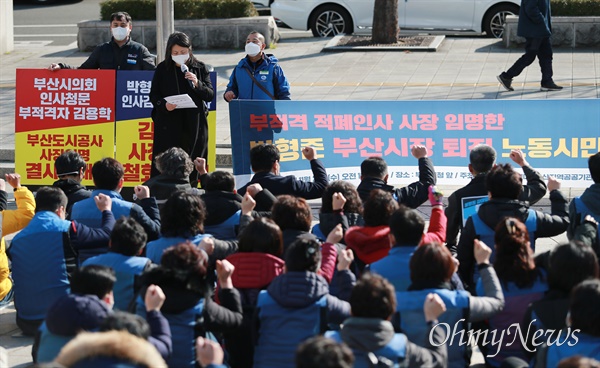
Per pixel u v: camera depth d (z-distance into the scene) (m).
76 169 7.49
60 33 21.36
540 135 9.45
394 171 9.56
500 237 5.55
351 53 16.92
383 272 5.45
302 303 4.94
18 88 10.38
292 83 14.64
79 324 4.70
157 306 4.80
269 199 6.93
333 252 5.78
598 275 5.07
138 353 3.81
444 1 18.44
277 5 19.28
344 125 9.53
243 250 5.71
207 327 5.13
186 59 9.20
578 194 10.04
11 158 11.67
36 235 6.56
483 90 13.77
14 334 7.00
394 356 4.34
